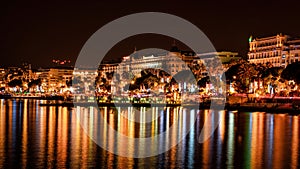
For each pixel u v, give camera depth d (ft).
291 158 154.20
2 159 148.36
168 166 140.87
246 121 311.47
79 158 151.33
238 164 143.84
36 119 318.86
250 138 209.97
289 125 278.67
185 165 142.31
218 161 148.66
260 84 548.72
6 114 375.45
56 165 139.74
